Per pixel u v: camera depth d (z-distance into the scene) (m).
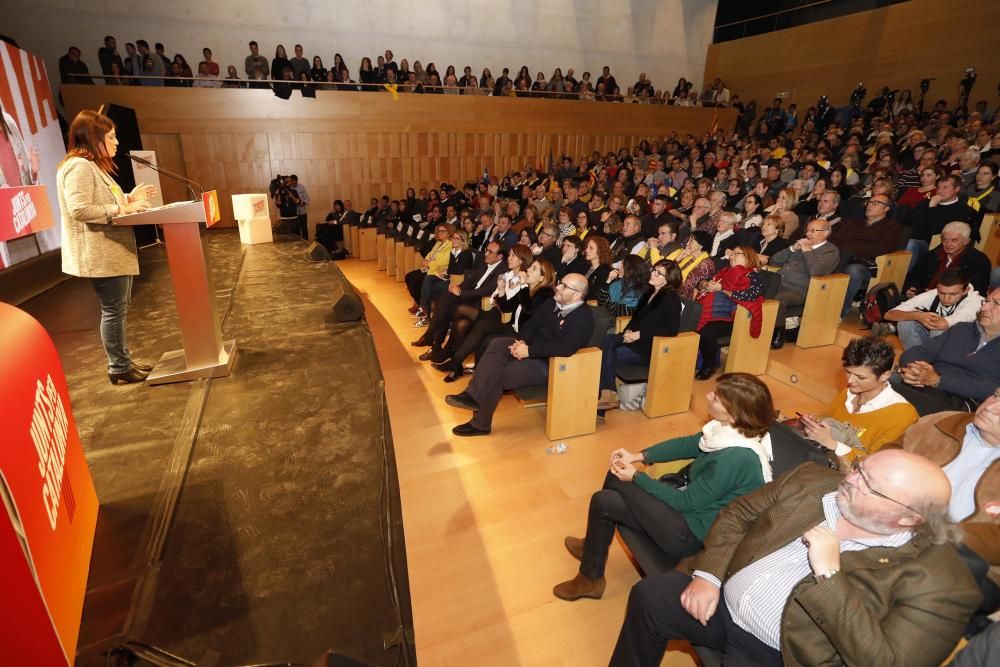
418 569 2.24
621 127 12.39
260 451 1.92
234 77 9.84
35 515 1.00
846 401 2.17
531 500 2.70
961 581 1.10
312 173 10.27
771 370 4.01
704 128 13.05
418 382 4.11
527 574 2.23
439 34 11.86
